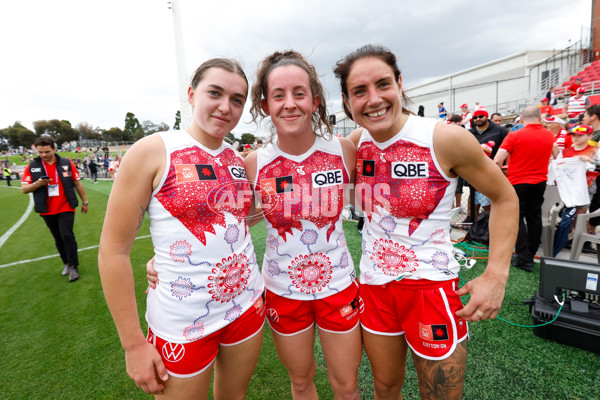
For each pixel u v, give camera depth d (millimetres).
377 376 1433
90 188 14633
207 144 1187
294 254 1370
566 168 3285
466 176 1184
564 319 2086
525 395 1721
